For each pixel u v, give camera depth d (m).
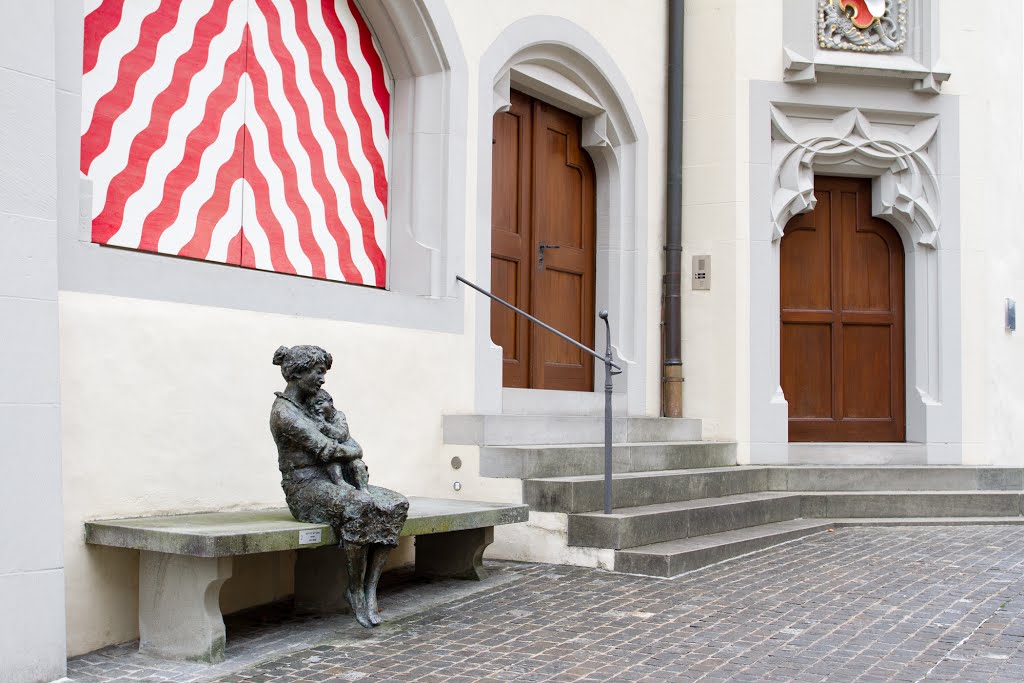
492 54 7.51
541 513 6.54
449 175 7.06
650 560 6.16
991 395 9.76
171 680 4.24
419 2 6.83
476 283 7.32
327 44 6.61
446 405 6.97
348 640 4.80
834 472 8.91
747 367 9.26
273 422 4.95
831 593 5.76
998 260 10.05
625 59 8.95
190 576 4.52
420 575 6.20
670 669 4.32
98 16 5.21
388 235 7.10
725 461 8.95
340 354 6.14
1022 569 6.50
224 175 5.86
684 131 9.58
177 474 5.14
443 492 6.88
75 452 4.66
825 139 9.55
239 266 5.94
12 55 4.21
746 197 9.34
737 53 9.40
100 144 5.20
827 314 9.84
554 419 7.44
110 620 4.75
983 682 4.14
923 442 9.60
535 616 5.23
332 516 4.86
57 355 4.33
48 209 4.32
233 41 5.95
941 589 5.88
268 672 4.32
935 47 9.54
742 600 5.57
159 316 5.07
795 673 4.27
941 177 9.68
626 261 9.07
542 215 8.52
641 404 9.07
